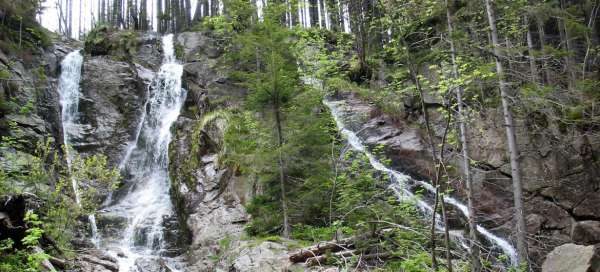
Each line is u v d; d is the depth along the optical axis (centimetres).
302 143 1164
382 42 2172
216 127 1678
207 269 1160
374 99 1914
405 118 1809
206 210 1451
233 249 1137
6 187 1035
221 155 1573
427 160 1633
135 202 1681
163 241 1433
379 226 993
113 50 2488
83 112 2038
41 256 771
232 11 1870
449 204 1506
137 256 1295
